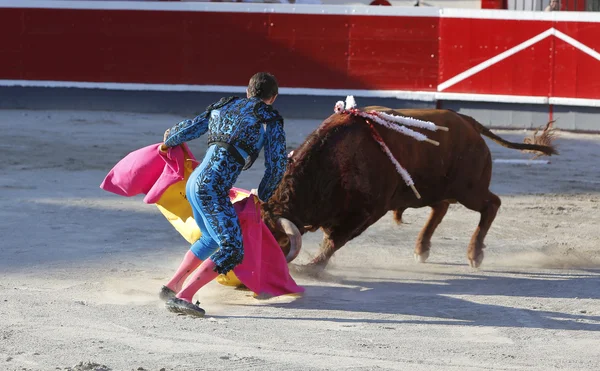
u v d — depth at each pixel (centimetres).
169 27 4516
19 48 4588
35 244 1984
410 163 1852
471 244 1953
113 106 4591
